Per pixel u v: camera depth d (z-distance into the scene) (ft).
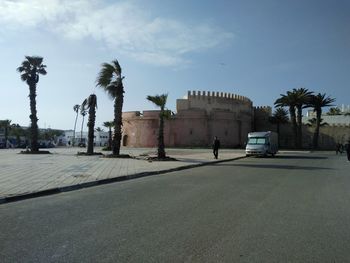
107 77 100.37
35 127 126.82
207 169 71.26
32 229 22.77
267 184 46.88
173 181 49.96
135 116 259.80
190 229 23.04
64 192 39.40
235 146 254.68
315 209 30.42
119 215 27.07
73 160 88.07
